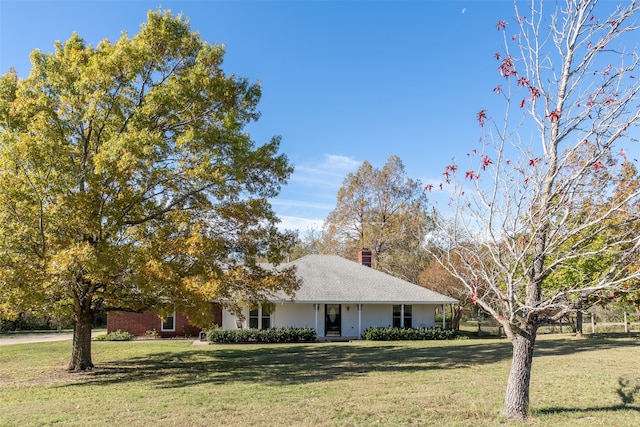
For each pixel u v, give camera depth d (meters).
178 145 13.16
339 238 45.84
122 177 12.32
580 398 9.80
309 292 26.98
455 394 10.27
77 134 14.09
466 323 44.38
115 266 12.20
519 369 8.15
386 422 8.02
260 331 24.55
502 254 7.90
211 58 14.99
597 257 13.52
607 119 6.85
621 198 7.39
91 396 10.88
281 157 16.22
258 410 9.02
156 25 14.52
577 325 25.66
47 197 12.54
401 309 28.30
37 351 21.55
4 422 8.53
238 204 15.38
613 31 6.96
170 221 14.53
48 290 12.34
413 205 44.34
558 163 7.32
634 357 15.97
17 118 13.71
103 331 33.50
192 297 13.17
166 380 12.90
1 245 11.89
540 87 7.38
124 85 14.00
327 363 15.98
